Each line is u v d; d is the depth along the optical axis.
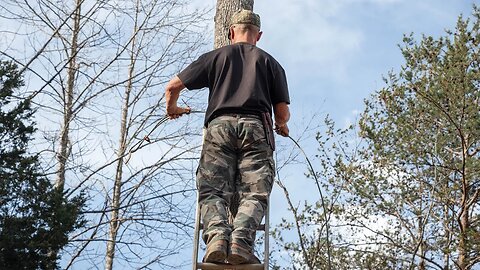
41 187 7.05
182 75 4.21
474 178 10.80
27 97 8.00
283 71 4.30
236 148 4.09
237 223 3.82
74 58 10.73
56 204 6.88
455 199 11.12
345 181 10.88
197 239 3.88
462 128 10.19
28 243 6.48
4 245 6.41
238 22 4.40
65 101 10.48
